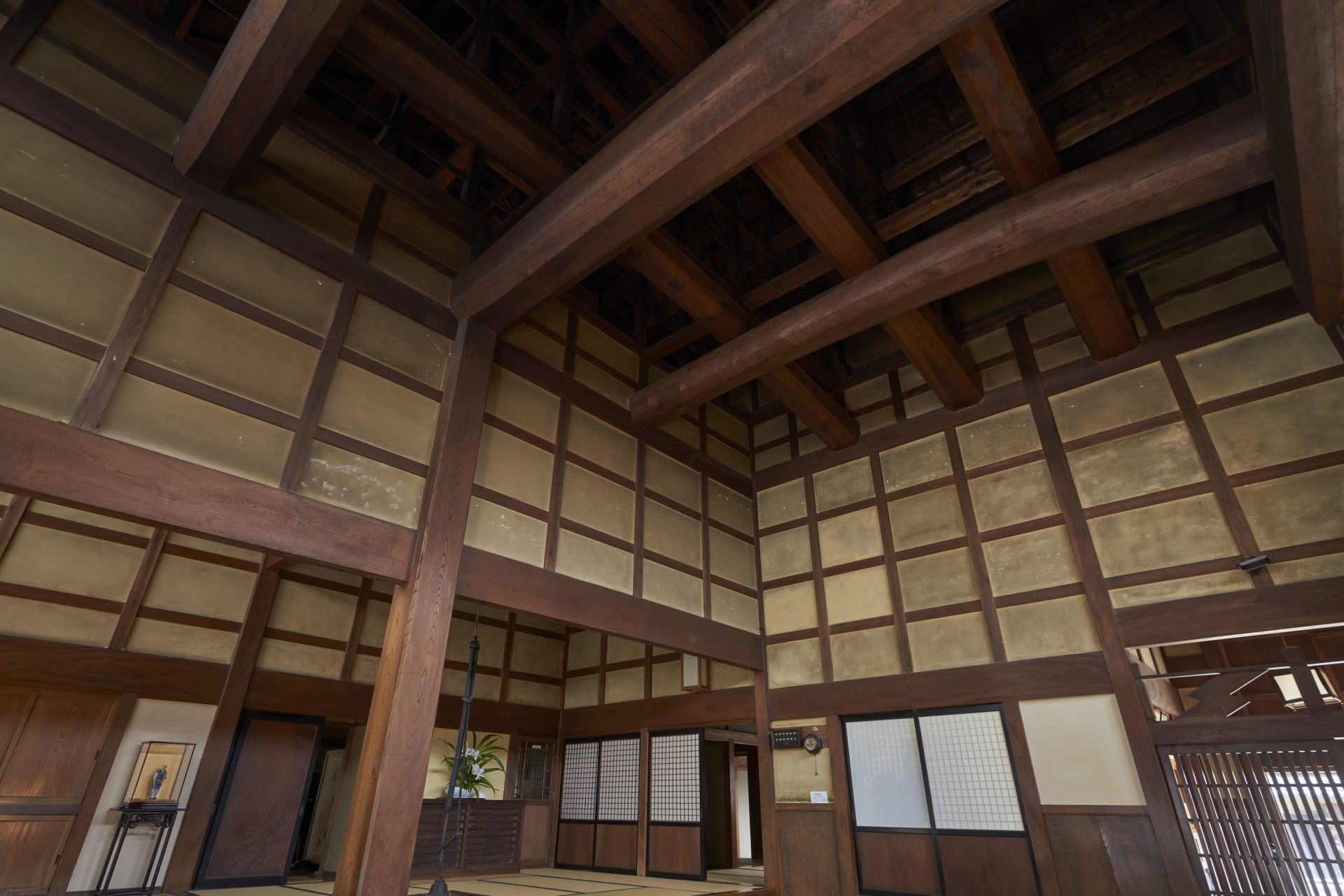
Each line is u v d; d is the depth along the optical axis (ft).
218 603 17.61
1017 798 15.01
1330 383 14.19
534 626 25.00
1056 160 12.47
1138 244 17.63
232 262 11.78
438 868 19.45
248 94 10.39
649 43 11.80
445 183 18.19
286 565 18.52
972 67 11.04
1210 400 15.35
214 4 12.50
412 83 11.93
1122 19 14.97
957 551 17.69
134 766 15.53
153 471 9.84
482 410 14.28
